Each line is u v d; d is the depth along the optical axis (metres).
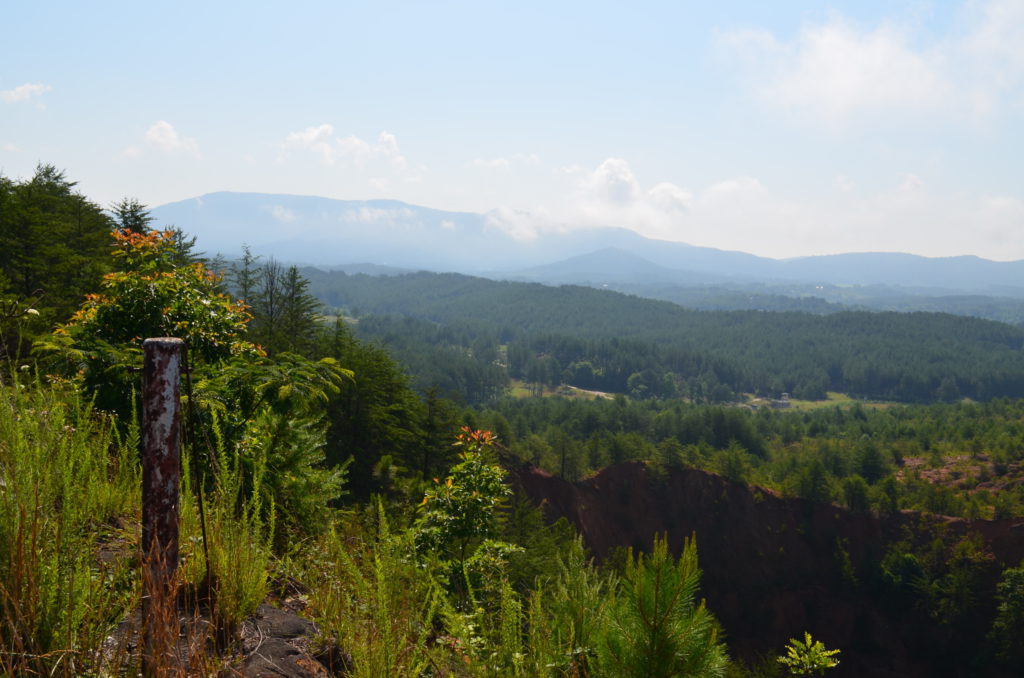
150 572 2.33
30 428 3.38
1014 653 81.00
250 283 37.75
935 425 163.12
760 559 95.69
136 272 7.09
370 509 5.64
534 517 19.70
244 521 3.44
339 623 3.24
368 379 32.19
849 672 87.75
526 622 3.26
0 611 2.27
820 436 161.62
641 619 2.68
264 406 6.04
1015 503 101.12
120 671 2.34
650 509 96.38
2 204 21.67
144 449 2.40
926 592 90.19
